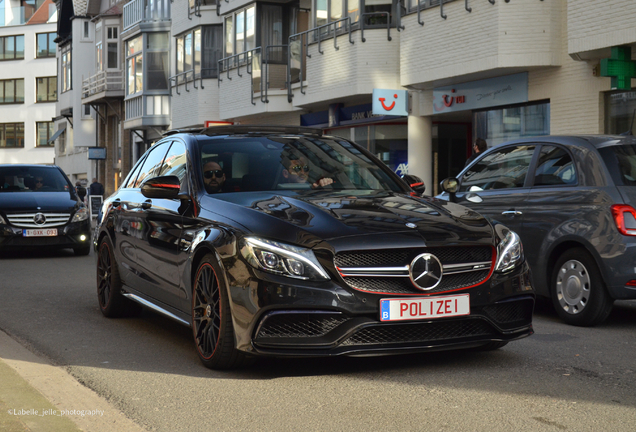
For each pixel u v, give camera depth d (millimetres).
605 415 4320
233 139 6562
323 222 5094
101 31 43531
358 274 4883
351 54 20875
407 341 5000
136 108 36312
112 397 4770
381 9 20328
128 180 7945
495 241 5266
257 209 5371
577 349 6121
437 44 17625
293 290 4824
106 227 7695
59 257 14969
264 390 4879
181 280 5832
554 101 15828
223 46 29109
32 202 14852
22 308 8430
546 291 7668
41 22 74750
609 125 14805
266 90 25391
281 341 4855
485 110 17828
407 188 6457
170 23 34688
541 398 4660
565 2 15555
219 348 5215
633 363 5617
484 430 4066
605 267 6980
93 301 8969
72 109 50406
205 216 5664
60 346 6344
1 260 14320
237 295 4969
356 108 22609
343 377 5176
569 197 7410
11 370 5352
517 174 8148
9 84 75938
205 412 4438
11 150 75812
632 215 6914
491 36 16016
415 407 4488
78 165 51875
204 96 31266
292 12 27312
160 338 6672
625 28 13367
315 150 6621
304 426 4160
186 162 6344
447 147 21000
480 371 5332
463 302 5062
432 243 4992
